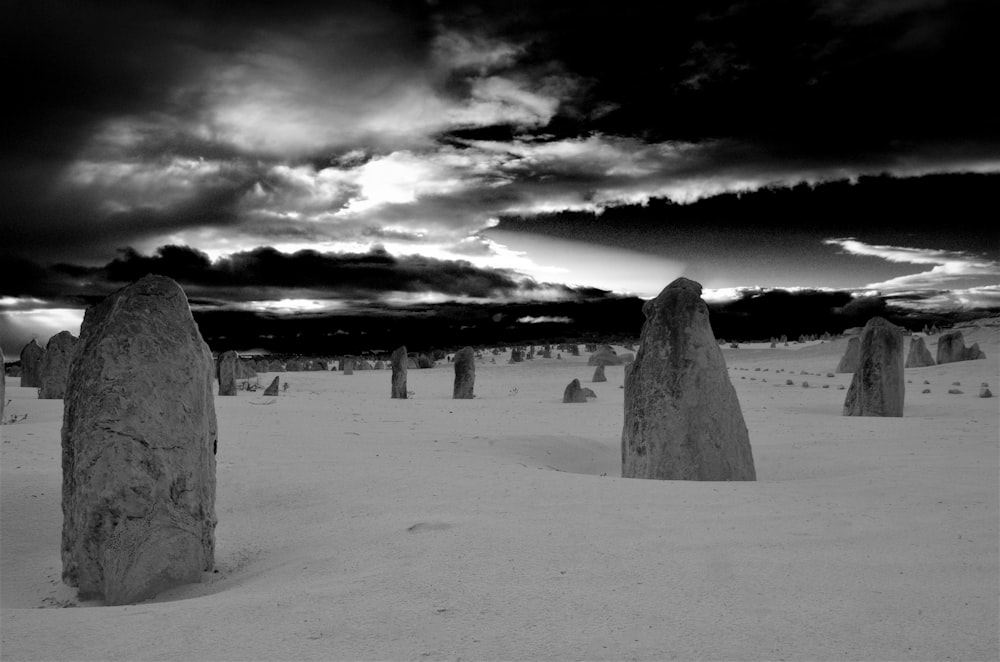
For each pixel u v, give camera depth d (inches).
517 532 205.3
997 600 144.0
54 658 122.6
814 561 172.1
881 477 307.6
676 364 357.4
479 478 313.0
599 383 1354.6
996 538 192.7
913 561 171.6
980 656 118.3
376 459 382.0
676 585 154.3
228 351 1078.4
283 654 121.6
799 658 117.6
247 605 149.8
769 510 236.2
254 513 274.5
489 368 1782.7
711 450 345.1
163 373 206.8
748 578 158.9
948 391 975.6
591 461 457.1
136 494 197.2
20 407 644.1
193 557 202.5
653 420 354.0
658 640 124.9
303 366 2097.7
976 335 1800.0
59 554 235.1
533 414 778.2
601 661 116.8
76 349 215.6
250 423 588.4
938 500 249.8
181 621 140.6
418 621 135.0
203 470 211.0
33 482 296.5
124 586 191.6
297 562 197.5
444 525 216.2
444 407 869.8
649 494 269.4
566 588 153.0
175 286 218.4
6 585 209.3
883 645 122.6
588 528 209.9
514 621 134.4
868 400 706.8
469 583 157.2
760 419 673.0
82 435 199.2
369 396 1112.8
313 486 304.5
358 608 143.4
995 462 355.3
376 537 213.2
